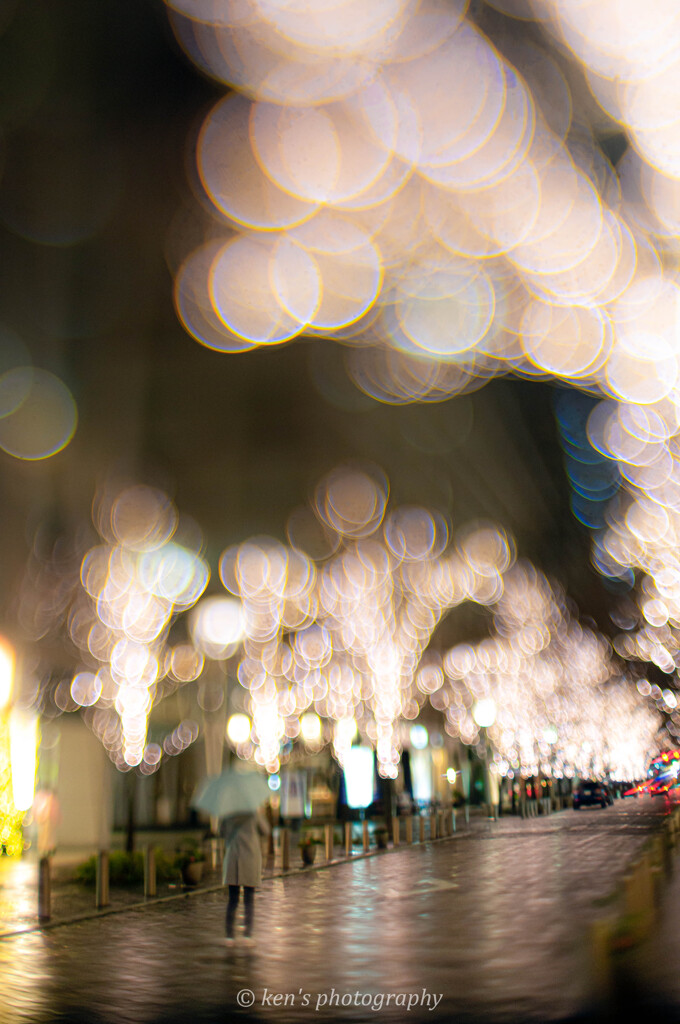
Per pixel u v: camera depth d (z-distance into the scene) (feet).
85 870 71.15
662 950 33.65
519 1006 26.99
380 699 149.48
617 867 67.72
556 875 63.87
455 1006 27.40
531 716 188.96
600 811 176.35
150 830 127.44
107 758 103.14
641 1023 24.31
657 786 235.20
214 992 30.78
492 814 155.94
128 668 106.22
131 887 68.80
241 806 42.37
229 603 109.50
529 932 40.22
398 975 32.48
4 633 87.30
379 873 72.74
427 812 158.51
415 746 158.20
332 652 148.66
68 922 50.57
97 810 101.60
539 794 174.19
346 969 34.06
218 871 78.64
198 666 108.17
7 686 83.82
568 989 28.89
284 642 144.87
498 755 174.50
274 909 53.26
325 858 88.43
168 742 128.67
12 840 84.38
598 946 35.76
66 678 101.40
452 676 173.68
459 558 177.47
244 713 128.77
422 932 42.04
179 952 39.29
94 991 31.40
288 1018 26.84
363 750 134.51
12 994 31.01
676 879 54.08
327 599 152.15
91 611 105.70
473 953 36.06
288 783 120.06
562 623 240.73
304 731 142.61
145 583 112.27
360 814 144.46
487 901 51.88
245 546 136.87
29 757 87.15
